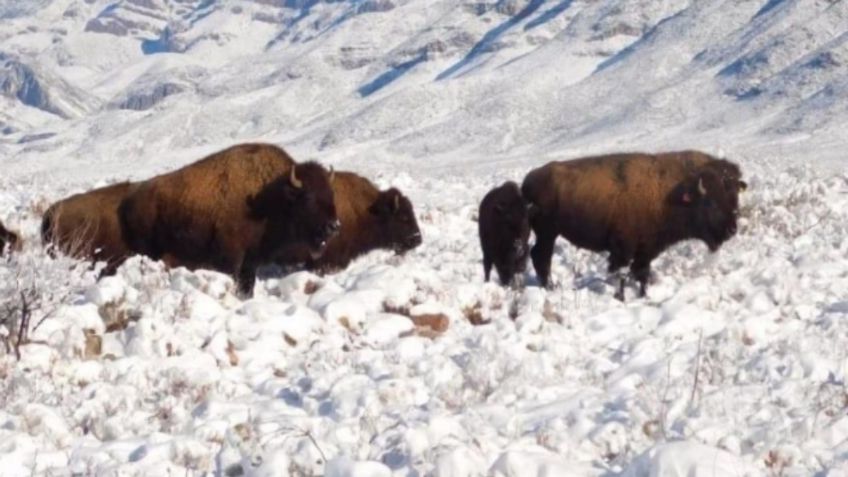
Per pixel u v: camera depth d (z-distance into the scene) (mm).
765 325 17328
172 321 18047
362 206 27094
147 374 15750
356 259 27281
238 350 17156
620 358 16844
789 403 12719
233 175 22953
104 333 17641
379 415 12992
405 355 16562
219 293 19766
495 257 25859
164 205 23062
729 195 25172
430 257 28516
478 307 20125
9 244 23188
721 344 15586
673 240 25344
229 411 14156
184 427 13438
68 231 23562
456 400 13508
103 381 15492
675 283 24391
